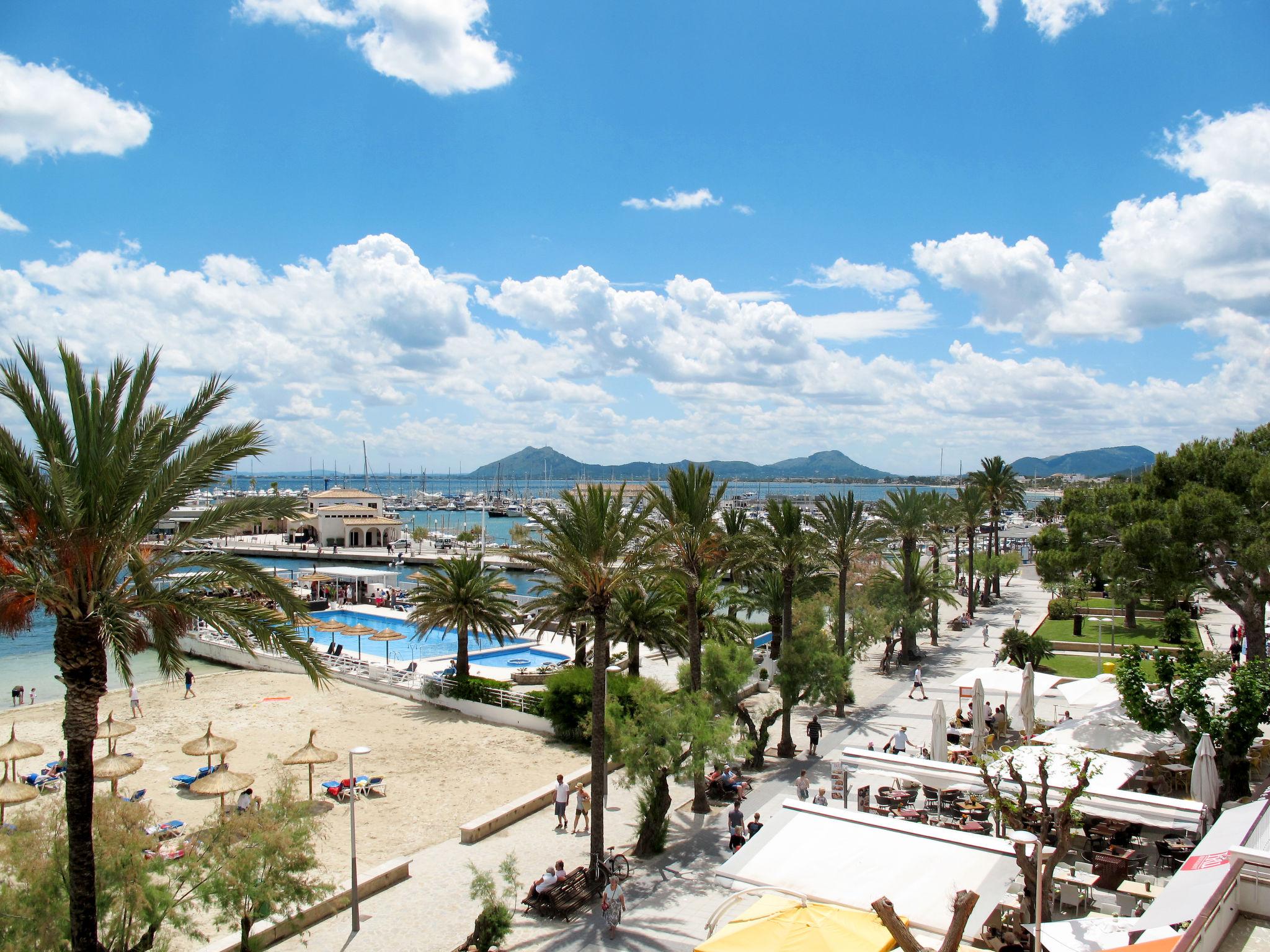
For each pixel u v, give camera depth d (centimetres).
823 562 4303
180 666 1445
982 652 4897
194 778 2731
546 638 5891
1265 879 989
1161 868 1820
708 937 1633
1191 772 2214
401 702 4003
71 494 1238
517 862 2105
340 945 1669
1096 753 2067
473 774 2909
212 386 1462
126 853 1404
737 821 2131
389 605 7156
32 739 3309
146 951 1377
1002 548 11188
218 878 1491
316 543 11762
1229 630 4841
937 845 1529
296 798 2647
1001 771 1845
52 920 1302
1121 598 3325
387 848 2225
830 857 1487
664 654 3844
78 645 1285
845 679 2981
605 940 1656
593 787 1948
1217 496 2702
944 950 780
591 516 2047
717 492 2786
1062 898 1648
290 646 1409
